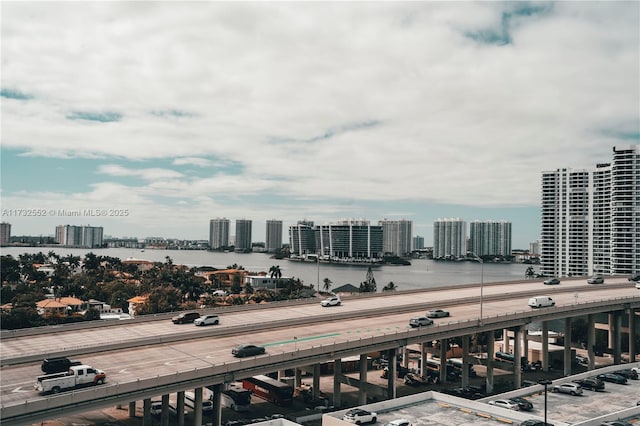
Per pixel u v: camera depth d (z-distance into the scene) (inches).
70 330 3627.0
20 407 2159.2
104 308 7391.7
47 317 6309.1
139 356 3011.8
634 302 5442.9
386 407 2837.1
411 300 5182.1
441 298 5319.9
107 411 3703.3
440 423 2620.6
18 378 2554.1
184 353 3088.1
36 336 3437.5
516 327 4500.5
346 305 4852.4
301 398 4069.9
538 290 5876.0
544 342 5167.3
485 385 4402.1
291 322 3964.1
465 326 4094.5
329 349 3294.8
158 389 2605.8
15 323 5944.9
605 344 6505.9
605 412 2871.6
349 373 5034.5
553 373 5068.9
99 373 2463.1
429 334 3897.6
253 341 3422.7
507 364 4426.7
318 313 4389.8
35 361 2847.0
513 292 5748.0
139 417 3563.0
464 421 2647.6
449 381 4741.6
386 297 5383.9
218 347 3250.5
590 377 3538.4
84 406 2359.7
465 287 6156.5
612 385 3410.4
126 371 2696.9
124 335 3467.0
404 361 5142.7
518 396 3161.9
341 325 3993.6
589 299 5290.4
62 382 2353.6
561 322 7426.2
